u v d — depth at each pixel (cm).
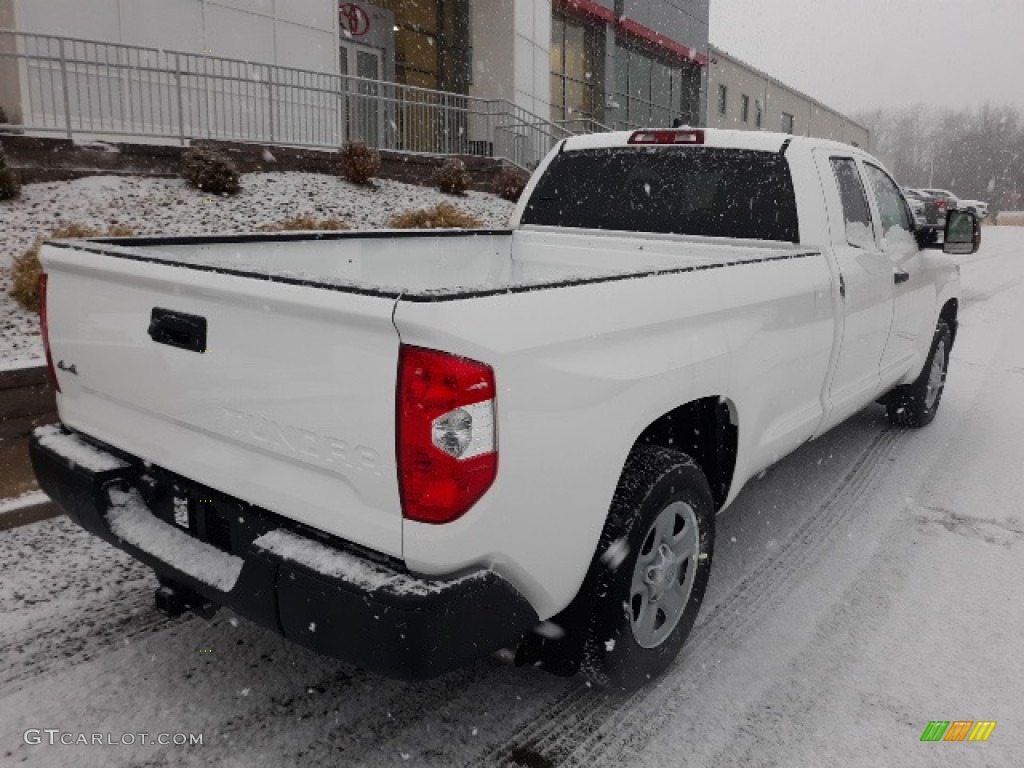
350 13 1953
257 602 232
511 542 226
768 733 280
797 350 373
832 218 427
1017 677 314
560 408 232
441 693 298
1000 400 741
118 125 1331
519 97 2212
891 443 603
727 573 395
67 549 396
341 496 225
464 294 209
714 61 3644
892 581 389
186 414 259
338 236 409
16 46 1195
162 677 301
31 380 515
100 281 282
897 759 269
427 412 205
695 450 330
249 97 1494
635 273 270
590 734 278
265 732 273
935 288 580
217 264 249
